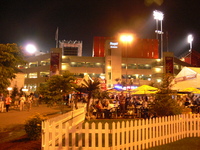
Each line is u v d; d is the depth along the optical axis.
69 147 6.29
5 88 7.88
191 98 21.62
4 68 7.54
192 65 79.56
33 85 69.25
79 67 66.19
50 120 6.89
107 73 64.56
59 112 19.34
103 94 21.92
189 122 9.74
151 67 69.75
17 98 25.77
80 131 6.37
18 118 14.83
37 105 28.86
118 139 6.63
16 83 37.81
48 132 6.24
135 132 7.19
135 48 75.06
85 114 15.28
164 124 8.30
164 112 11.48
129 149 7.21
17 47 8.19
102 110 16.80
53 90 12.91
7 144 7.44
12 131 10.00
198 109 17.52
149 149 7.43
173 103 11.80
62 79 13.00
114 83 63.59
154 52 75.69
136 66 68.69
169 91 11.84
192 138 9.10
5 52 7.54
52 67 63.47
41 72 68.75
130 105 19.42
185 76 23.91
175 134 8.74
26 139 8.03
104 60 67.75
